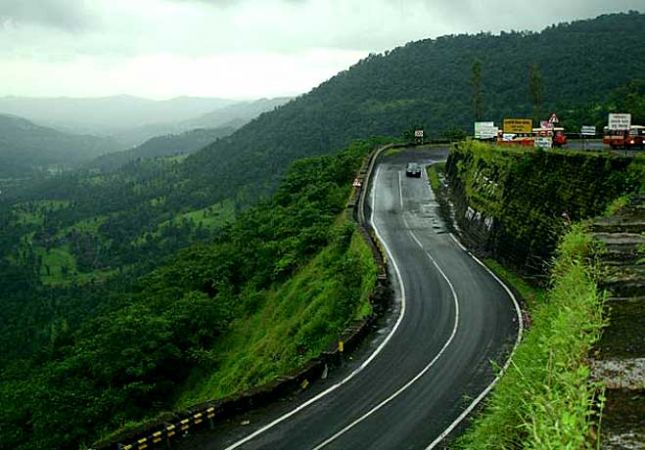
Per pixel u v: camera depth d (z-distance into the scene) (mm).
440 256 26734
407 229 31766
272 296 29281
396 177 44312
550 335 6617
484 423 5953
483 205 28969
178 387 24625
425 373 15406
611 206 15164
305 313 22391
